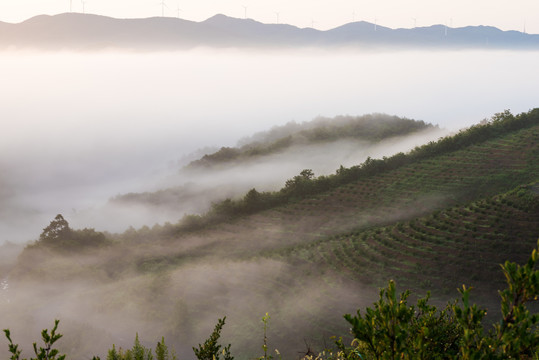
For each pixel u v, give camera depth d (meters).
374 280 62.28
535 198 68.81
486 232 65.62
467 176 99.31
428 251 65.19
